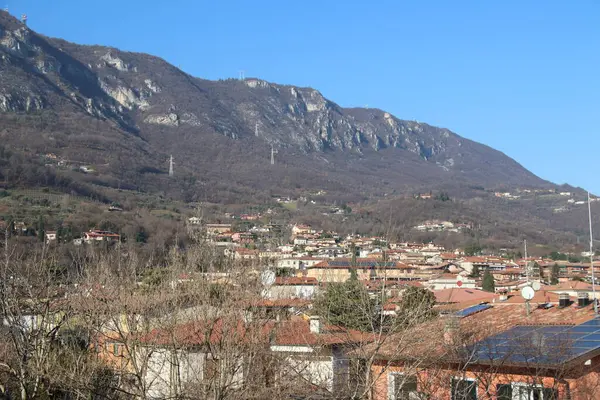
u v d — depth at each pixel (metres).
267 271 25.22
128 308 24.19
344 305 22.41
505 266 154.88
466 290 59.56
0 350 28.11
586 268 147.62
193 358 24.42
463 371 21.41
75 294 27.00
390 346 21.80
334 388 21.59
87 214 139.00
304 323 27.31
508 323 26.97
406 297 23.00
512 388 21.59
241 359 23.75
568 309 28.59
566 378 21.17
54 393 27.72
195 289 23.39
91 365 23.59
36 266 29.39
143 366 22.36
